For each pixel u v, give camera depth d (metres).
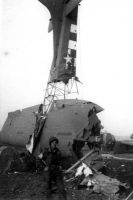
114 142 25.39
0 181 10.84
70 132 13.23
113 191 8.91
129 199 8.11
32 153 15.24
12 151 13.54
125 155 21.73
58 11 20.33
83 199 8.29
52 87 18.28
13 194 8.95
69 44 19.25
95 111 13.50
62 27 19.64
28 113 20.42
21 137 18.52
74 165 12.16
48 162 7.54
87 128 12.89
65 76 18.05
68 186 9.91
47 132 14.99
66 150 12.90
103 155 20.95
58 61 18.61
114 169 13.60
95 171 11.13
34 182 10.62
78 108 13.89
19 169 13.05
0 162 13.22
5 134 22.53
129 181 10.70
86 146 14.41
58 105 16.06
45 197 8.53
